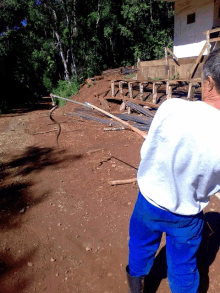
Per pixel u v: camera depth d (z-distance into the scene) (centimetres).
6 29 2348
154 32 2816
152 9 2789
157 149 137
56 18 2586
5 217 343
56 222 324
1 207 369
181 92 982
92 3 3069
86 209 346
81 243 285
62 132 787
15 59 2522
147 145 139
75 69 2592
